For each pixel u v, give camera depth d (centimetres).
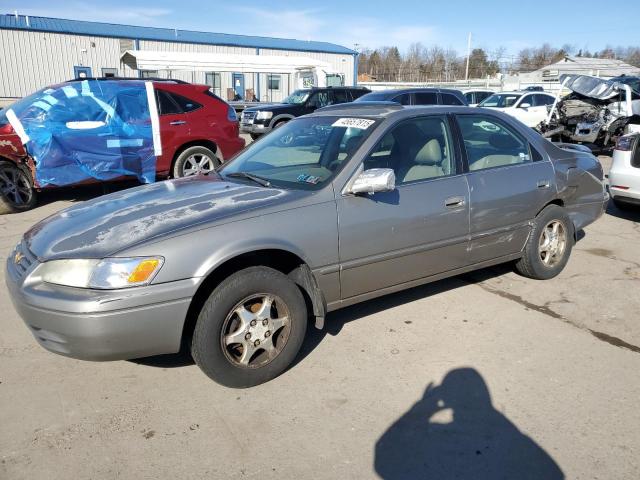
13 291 294
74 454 259
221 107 898
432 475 245
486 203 409
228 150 902
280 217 314
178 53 2047
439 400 301
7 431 276
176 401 303
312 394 308
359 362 343
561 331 383
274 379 324
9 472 247
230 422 284
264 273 305
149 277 274
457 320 402
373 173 327
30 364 343
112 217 319
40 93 782
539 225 453
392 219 356
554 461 252
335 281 340
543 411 290
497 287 466
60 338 276
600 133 1318
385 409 294
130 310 271
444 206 382
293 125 438
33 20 3120
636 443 263
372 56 8656
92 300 267
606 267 518
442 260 394
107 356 276
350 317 409
